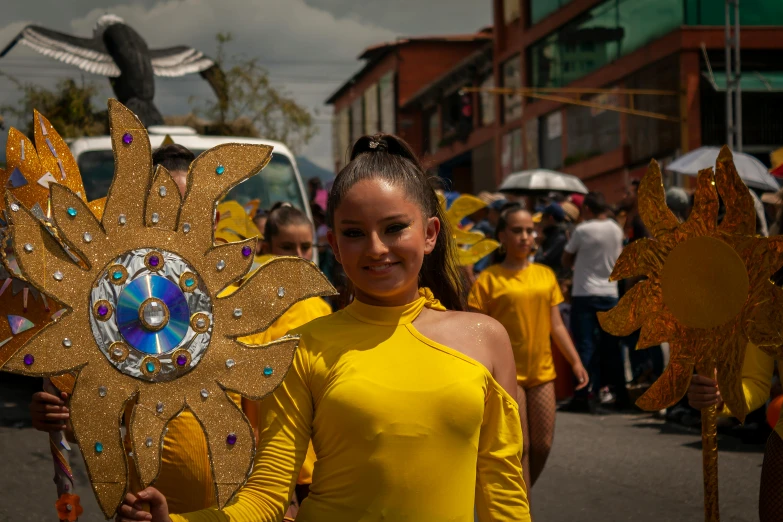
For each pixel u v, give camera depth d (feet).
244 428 7.50
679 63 86.07
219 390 7.48
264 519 7.93
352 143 8.95
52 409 9.15
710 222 10.75
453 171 155.63
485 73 134.51
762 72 86.07
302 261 7.72
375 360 8.23
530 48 117.39
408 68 169.68
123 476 7.22
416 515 8.01
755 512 19.17
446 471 8.10
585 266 31.60
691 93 85.40
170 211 7.50
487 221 38.88
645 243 11.13
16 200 7.16
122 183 7.39
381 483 8.00
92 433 7.19
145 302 7.35
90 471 7.16
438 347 8.35
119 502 7.20
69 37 37.52
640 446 25.63
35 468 23.08
